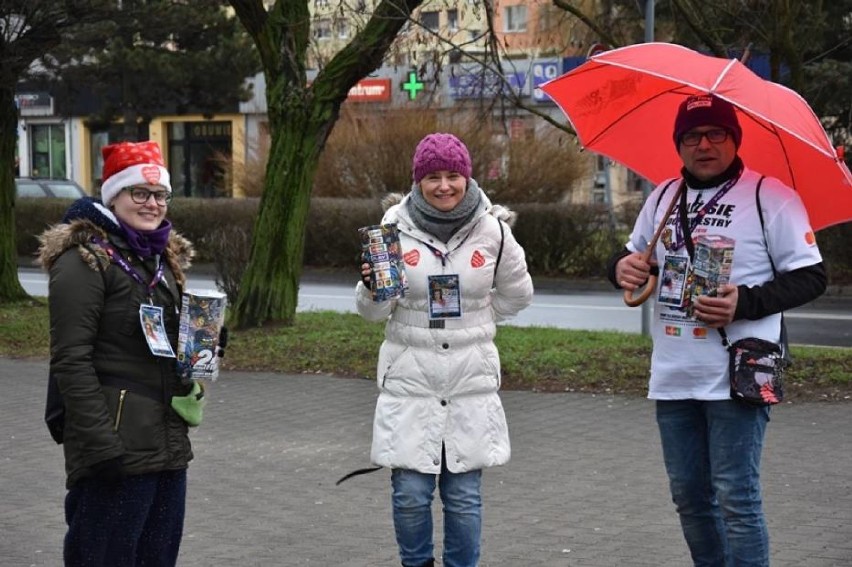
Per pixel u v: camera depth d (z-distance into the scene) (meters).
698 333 4.52
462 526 5.02
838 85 16.77
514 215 5.16
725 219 4.53
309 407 9.83
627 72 5.09
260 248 13.41
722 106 4.54
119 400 4.25
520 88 14.12
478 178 25.70
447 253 4.95
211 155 47.69
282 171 13.26
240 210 26.56
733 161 4.61
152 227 4.39
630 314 17.36
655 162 5.38
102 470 4.16
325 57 21.31
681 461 4.69
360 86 35.72
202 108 36.81
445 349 4.96
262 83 46.50
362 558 5.80
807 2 12.02
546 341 12.71
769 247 4.49
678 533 6.13
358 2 13.98
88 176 50.81
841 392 9.86
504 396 10.10
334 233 25.00
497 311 5.18
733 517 4.50
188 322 4.33
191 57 33.56
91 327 4.20
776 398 4.41
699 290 4.40
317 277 23.94
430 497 5.06
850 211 4.85
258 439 8.58
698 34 10.91
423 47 13.41
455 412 4.98
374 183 27.06
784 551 5.75
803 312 17.83
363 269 4.86
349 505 6.79
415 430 4.96
